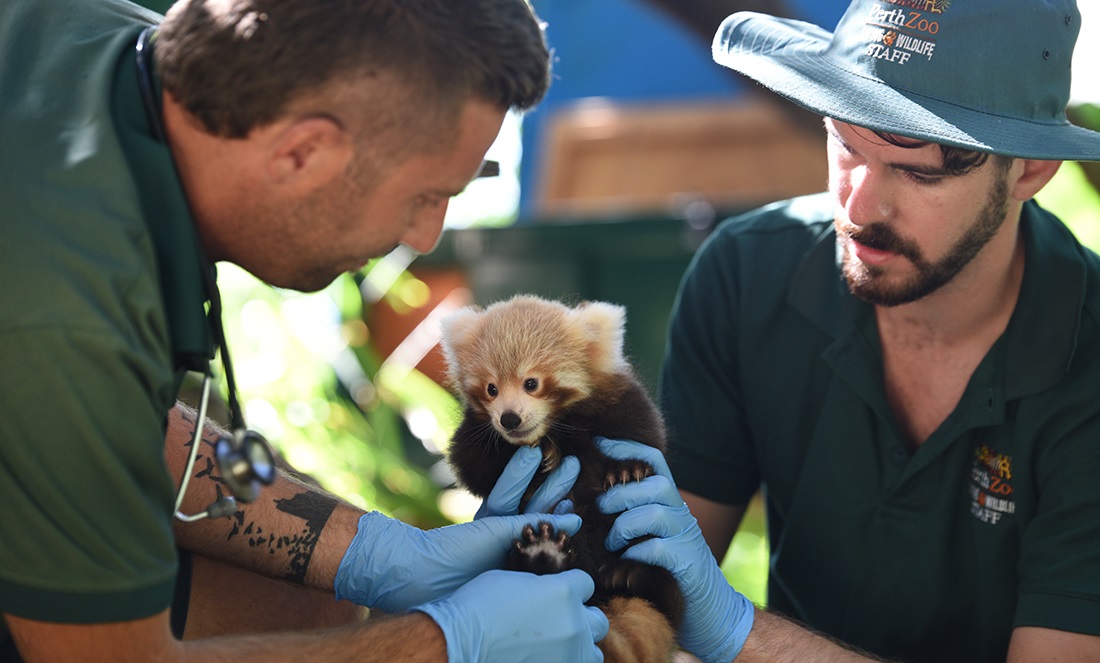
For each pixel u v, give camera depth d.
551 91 10.71
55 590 2.06
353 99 2.17
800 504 3.61
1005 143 2.74
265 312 5.92
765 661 3.20
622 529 3.12
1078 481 3.09
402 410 6.51
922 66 2.94
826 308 3.59
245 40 2.13
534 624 2.69
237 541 3.04
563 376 3.31
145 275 2.09
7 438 2.00
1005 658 3.37
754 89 6.71
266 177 2.24
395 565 3.03
